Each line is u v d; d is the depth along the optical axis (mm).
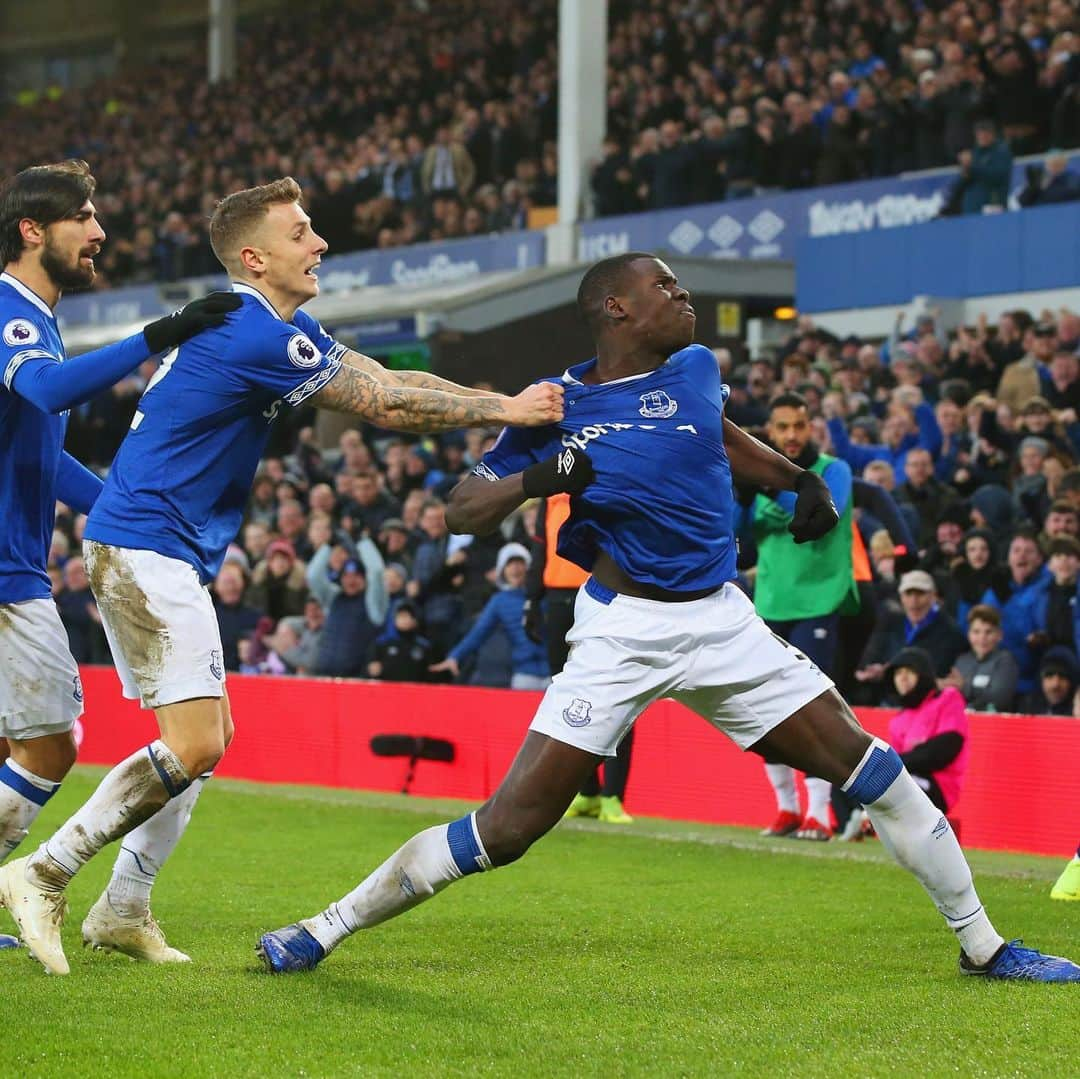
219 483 7203
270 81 42531
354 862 11172
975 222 22344
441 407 6992
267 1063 5797
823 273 24094
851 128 25125
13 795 7586
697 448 6977
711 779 13852
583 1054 5918
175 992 6895
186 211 37875
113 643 7230
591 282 7113
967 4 25891
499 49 35656
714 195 26625
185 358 7066
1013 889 10016
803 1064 5773
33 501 7477
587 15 28016
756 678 7016
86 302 36000
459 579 18141
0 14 62562
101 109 48375
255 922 8805
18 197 7289
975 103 23719
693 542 6965
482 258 29328
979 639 13867
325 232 33812
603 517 6992
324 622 18516
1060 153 22859
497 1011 6594
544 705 7004
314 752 17125
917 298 22422
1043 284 21641
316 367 7031
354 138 38094
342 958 7762
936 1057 5867
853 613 12164
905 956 7820
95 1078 5621
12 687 7453
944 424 17859
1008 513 16250
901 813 7078
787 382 19328
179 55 56969
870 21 27562
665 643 6922
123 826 7145
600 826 13320
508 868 10891
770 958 7785
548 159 29984
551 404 6938
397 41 40531
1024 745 12344
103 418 29688
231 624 19391
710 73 29297
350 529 20562
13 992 6910
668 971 7461
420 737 15883
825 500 7445
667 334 7031
